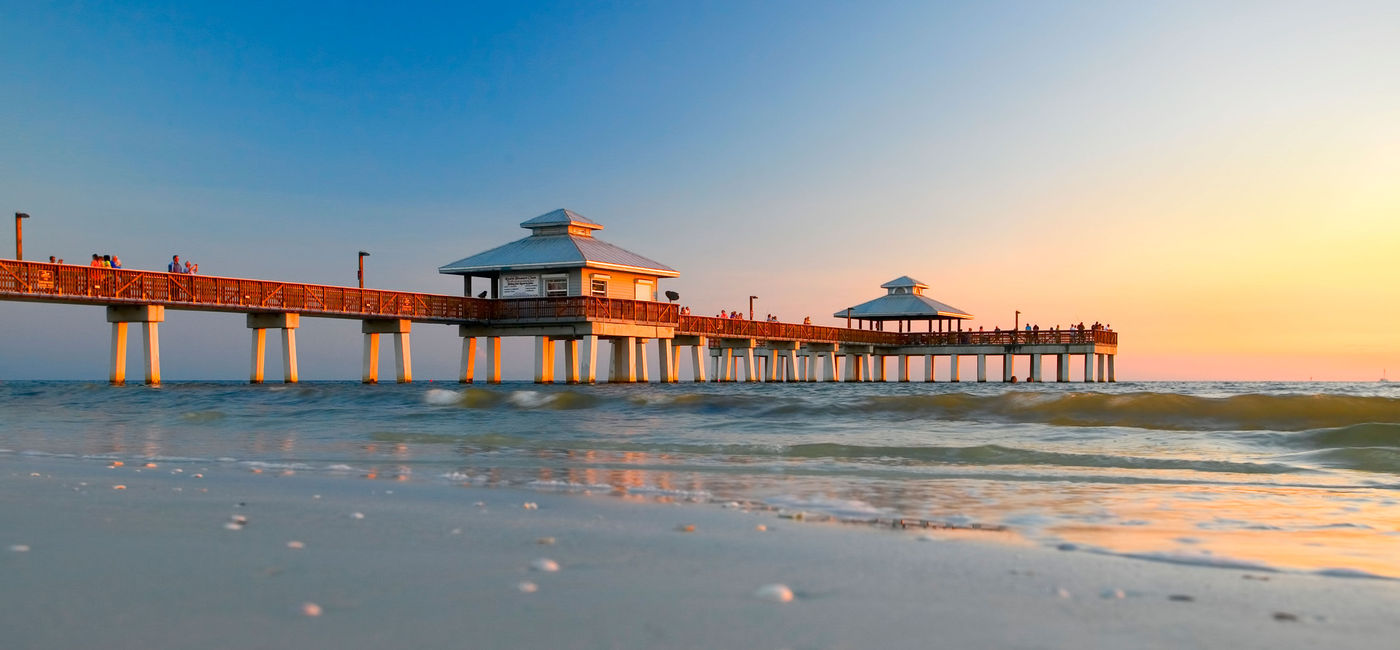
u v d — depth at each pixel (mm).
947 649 3047
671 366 59438
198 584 3895
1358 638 3162
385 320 43938
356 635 3186
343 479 8102
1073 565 4379
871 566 4340
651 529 5398
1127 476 8453
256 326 40344
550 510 6207
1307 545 5000
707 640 3131
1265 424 14594
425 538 5035
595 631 3236
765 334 67500
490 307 48375
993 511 6285
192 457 10375
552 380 52281
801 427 14695
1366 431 11461
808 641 3123
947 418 16156
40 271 31234
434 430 14273
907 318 83688
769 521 5758
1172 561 4488
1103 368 82000
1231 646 3074
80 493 6938
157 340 35500
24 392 28969
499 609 3525
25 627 3262
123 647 3039
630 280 51781
